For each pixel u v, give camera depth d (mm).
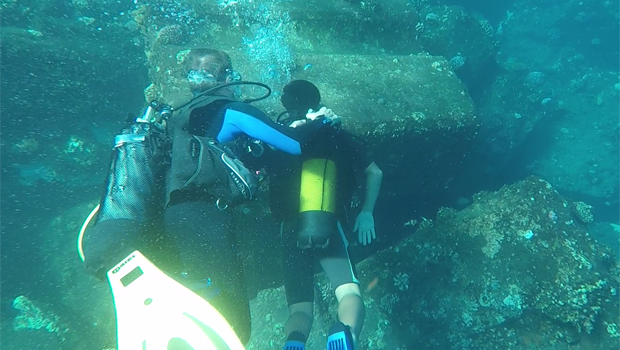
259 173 1977
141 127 1501
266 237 3195
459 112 3557
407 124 3311
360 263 3574
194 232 1332
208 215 1385
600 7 12820
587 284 2826
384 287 3318
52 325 3242
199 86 1771
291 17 4180
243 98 3107
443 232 3395
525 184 3475
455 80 3871
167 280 1067
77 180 4941
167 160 1472
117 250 1199
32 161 4766
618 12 12648
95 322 3420
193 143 1457
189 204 1380
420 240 3414
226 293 1303
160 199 1399
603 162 8000
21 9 4801
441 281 3199
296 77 3471
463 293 3107
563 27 13445
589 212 3400
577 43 13312
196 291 1229
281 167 2053
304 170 1984
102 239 1207
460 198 4570
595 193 7852
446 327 3084
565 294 2844
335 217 1976
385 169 3637
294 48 4043
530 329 2939
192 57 1813
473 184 6730
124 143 1422
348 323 1791
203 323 981
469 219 3404
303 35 4207
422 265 3291
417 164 3748
